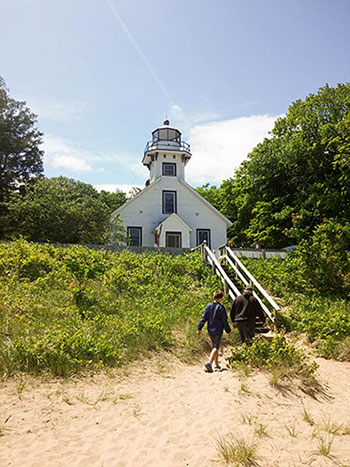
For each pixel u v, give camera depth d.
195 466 3.54
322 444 3.98
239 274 11.40
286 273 12.94
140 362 6.71
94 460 3.58
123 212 28.12
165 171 30.36
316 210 25.69
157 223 28.64
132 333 7.49
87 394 5.11
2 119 31.38
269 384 5.81
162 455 3.74
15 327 6.71
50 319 7.54
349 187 24.14
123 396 5.18
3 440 3.73
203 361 7.34
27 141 32.47
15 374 5.23
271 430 4.36
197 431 4.32
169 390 5.67
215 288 12.07
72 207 21.25
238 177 35.56
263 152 31.50
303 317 9.43
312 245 12.30
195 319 9.19
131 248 16.20
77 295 9.13
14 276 10.09
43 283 10.12
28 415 4.29
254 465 3.58
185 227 27.41
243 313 7.86
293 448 3.95
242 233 36.62
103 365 6.19
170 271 13.48
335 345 7.84
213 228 29.66
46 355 5.74
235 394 5.45
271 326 9.49
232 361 6.84
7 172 31.09
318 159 27.48
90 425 4.29
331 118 27.36
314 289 11.73
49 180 26.36
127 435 4.14
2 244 13.10
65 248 14.23
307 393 5.64
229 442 4.00
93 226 21.33
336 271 11.80
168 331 8.06
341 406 5.30
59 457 3.57
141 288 11.09
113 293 10.52
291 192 30.45
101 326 7.66
